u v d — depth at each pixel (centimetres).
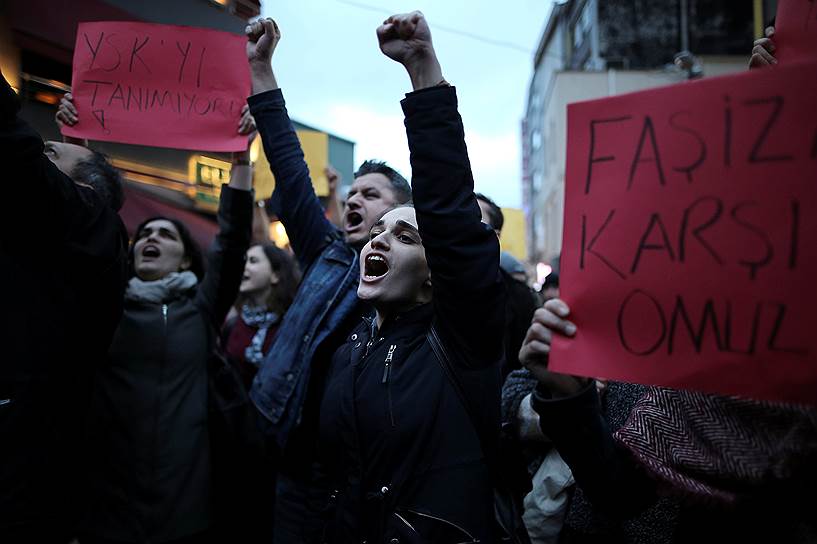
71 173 192
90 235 162
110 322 174
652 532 148
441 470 147
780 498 117
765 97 107
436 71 150
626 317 118
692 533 133
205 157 629
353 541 151
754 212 107
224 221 257
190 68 236
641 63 1936
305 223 237
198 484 239
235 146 235
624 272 119
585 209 125
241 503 250
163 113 234
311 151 411
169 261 263
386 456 151
